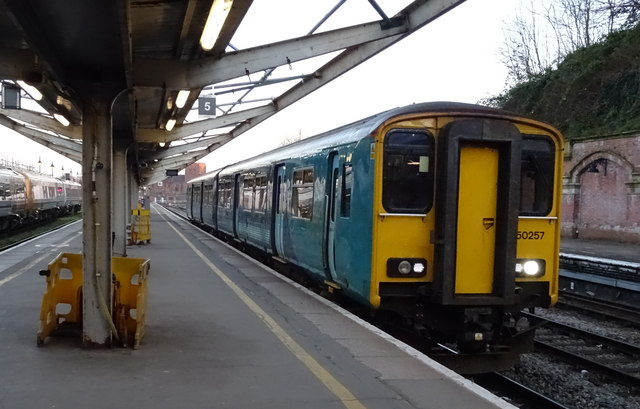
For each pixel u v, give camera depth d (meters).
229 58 8.59
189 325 7.52
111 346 6.34
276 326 7.52
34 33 4.67
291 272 13.16
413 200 7.30
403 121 7.27
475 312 7.20
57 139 23.88
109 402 4.71
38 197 35.81
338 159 8.86
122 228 14.08
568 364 8.70
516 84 35.94
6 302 8.72
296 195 11.20
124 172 13.96
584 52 29.91
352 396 4.98
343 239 8.20
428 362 6.02
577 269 15.30
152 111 14.52
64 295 6.83
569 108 28.73
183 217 45.81
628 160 22.70
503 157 7.23
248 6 7.10
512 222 7.11
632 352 9.04
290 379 5.41
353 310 9.32
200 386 5.16
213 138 24.56
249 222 16.17
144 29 8.14
